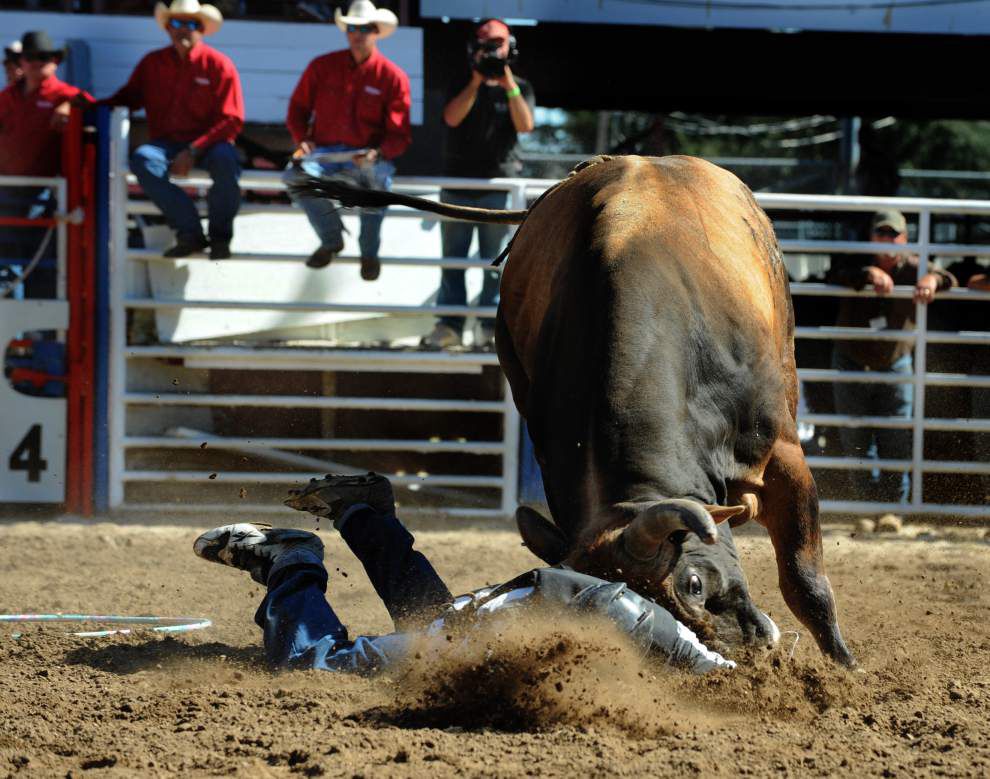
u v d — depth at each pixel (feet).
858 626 42.34
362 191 48.62
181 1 62.90
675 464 29.43
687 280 33.12
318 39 80.12
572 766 24.36
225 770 24.84
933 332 68.13
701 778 23.90
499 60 66.54
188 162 64.18
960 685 32.12
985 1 84.43
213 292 68.54
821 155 231.30
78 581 49.57
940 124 233.14
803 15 84.74
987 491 73.20
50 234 65.57
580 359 31.63
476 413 78.07
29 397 65.51
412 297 70.18
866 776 24.30
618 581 27.30
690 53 91.56
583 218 36.06
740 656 28.84
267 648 33.27
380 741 26.02
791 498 34.47
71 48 78.74
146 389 68.95
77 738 27.32
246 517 65.57
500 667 27.78
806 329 67.77
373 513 35.53
